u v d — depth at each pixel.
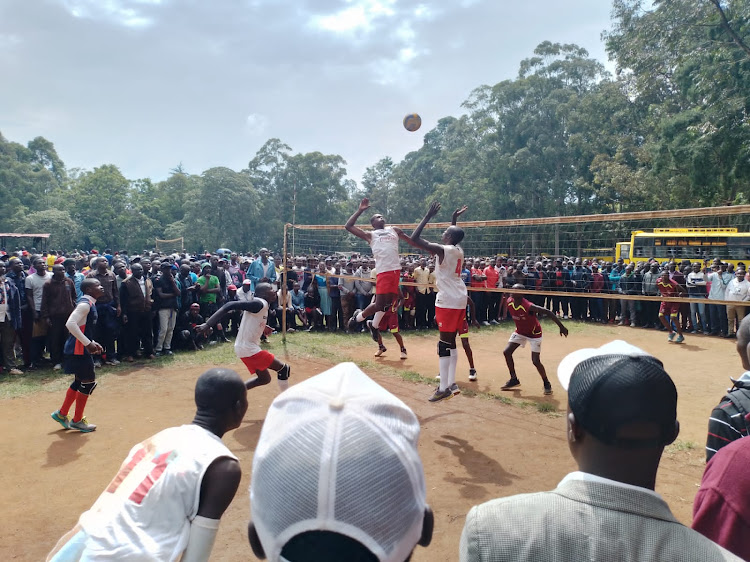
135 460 2.22
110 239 66.25
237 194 58.75
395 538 1.17
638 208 32.66
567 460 5.51
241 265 14.34
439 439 6.11
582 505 1.26
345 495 1.12
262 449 1.27
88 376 6.15
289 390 1.38
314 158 66.69
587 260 19.08
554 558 1.20
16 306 8.87
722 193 25.34
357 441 1.17
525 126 42.06
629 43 24.22
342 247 31.02
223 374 2.48
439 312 6.78
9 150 77.06
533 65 42.88
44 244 29.84
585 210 40.28
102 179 66.19
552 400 7.69
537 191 42.56
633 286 14.57
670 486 4.95
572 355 2.00
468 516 1.37
